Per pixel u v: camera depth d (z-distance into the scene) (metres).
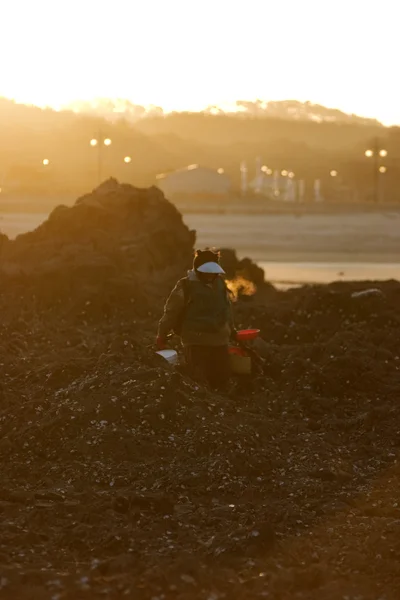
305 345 13.28
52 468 8.21
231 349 11.30
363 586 5.96
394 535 6.84
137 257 19.30
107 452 8.46
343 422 10.23
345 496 7.82
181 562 6.12
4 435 8.98
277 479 8.20
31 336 13.81
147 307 16.31
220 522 7.07
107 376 9.70
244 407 10.34
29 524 6.89
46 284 16.38
